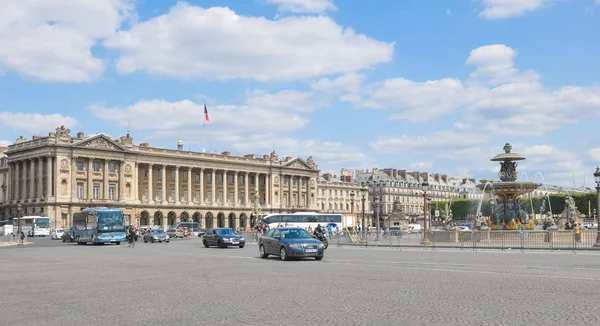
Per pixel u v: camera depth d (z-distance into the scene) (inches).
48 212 5369.1
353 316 589.6
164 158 6304.1
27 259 1685.5
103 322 578.6
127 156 5979.3
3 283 959.6
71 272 1169.4
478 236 2273.6
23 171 5812.0
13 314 633.0
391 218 6909.5
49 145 5438.0
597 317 569.3
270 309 640.4
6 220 5585.6
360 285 859.4
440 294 745.6
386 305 658.8
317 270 1143.6
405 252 1887.3
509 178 2662.4
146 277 1032.2
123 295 777.6
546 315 581.6
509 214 2642.7
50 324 572.1
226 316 599.5
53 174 5472.4
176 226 5241.1
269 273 1086.4
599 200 1985.7
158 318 594.9
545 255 1621.6
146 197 6171.3
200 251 2110.0
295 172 7657.5
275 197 7431.1
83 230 3181.6
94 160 5738.2
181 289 836.0
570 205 3831.2
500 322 547.8
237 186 7081.7
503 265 1229.1
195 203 6555.1
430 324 542.6
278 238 1539.1
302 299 714.8
